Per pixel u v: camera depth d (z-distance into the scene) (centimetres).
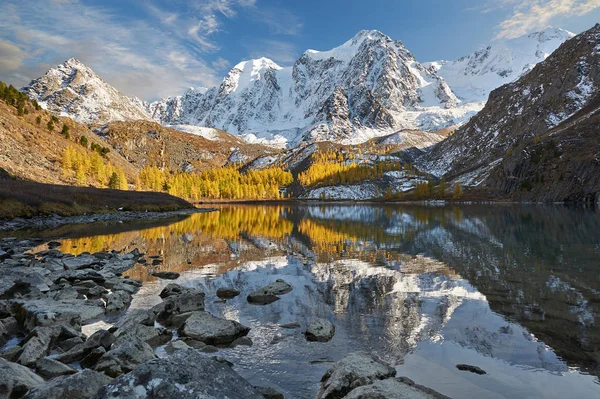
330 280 1852
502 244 2988
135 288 1712
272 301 1500
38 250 2844
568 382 791
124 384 527
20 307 1229
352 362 829
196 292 1407
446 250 2736
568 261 2186
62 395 612
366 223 5656
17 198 5391
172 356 599
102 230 4550
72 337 1041
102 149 16700
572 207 9962
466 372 848
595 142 14200
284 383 823
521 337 1046
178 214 8462
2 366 705
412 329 1142
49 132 14050
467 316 1241
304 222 6156
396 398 645
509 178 16238
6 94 14062
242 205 16500
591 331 1073
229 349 1020
